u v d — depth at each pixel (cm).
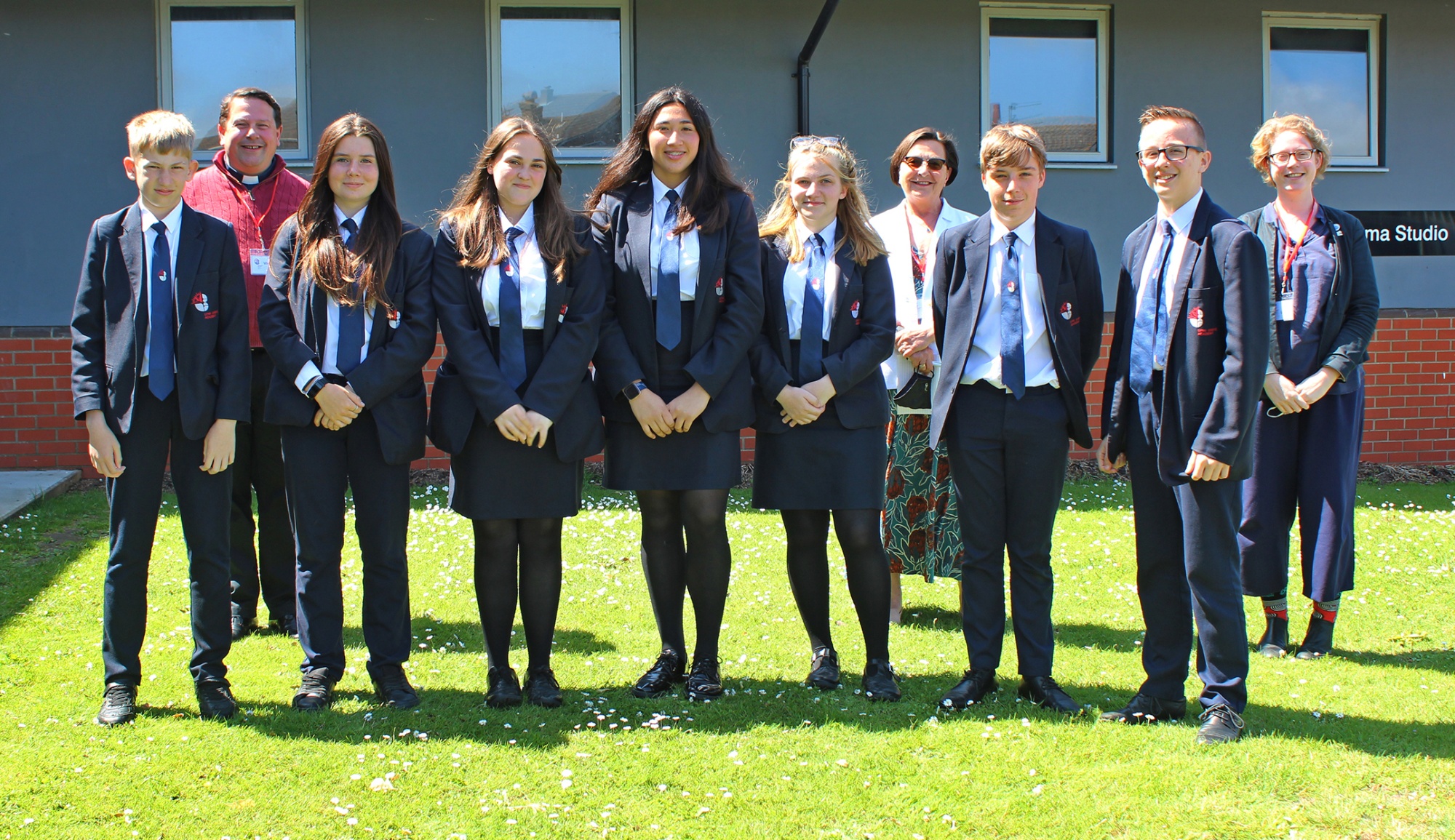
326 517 353
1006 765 309
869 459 372
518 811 280
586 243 361
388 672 357
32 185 818
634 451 364
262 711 348
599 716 344
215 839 264
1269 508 431
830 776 302
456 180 854
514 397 342
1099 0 900
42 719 338
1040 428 356
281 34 839
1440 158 949
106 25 820
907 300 462
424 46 845
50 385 805
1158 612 349
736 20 865
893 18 880
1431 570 551
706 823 275
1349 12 929
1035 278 358
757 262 366
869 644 377
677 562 380
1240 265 323
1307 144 435
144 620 348
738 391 363
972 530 368
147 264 336
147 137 331
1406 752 320
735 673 395
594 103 867
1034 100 910
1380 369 925
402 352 345
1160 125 338
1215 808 283
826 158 371
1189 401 332
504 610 360
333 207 355
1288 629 457
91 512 665
